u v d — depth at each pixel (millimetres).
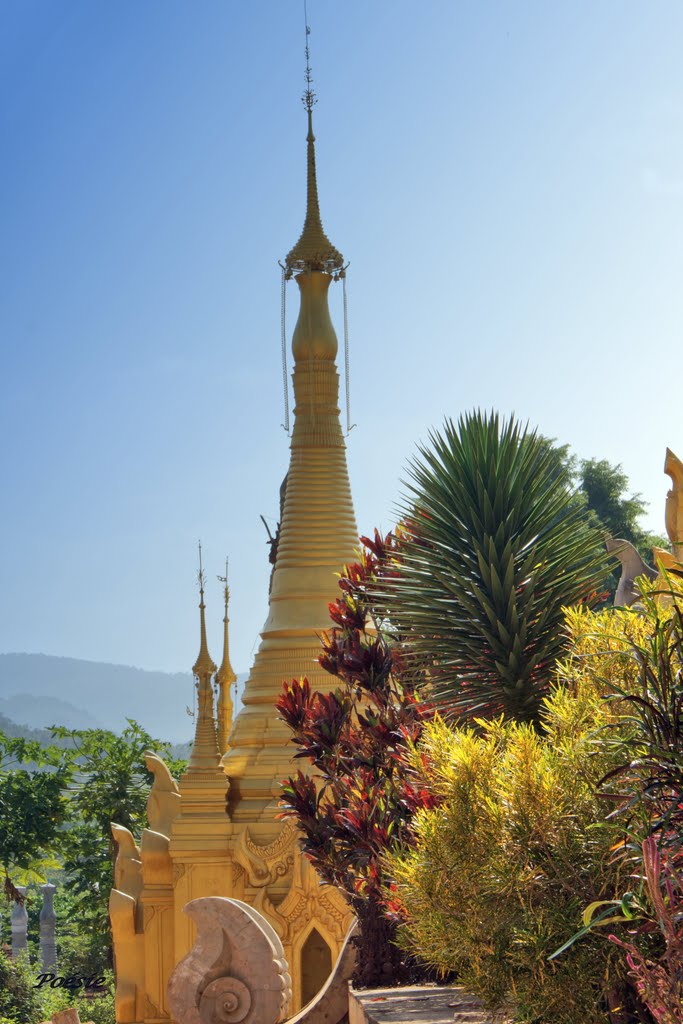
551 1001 6742
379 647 14023
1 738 47844
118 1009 25719
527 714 11469
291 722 14109
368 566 14875
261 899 24750
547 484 13078
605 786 6945
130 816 47094
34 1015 38469
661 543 38156
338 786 13492
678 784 5762
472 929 7082
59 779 46844
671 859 5648
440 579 12195
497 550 12242
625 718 6246
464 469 12758
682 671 6031
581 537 12609
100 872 47188
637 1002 6719
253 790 26469
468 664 11867
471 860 7164
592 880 6797
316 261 30234
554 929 6824
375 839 12047
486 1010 7293
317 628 27953
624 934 6645
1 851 45719
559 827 6977
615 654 7117
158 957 25984
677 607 6129
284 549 29141
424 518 12938
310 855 13391
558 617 11750
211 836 25797
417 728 12617
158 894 26109
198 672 27531
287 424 27297
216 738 26812
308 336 30047
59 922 64875
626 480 45500
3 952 43625
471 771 7480
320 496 29375
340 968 12938
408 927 8164
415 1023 8820
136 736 49188
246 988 13250
